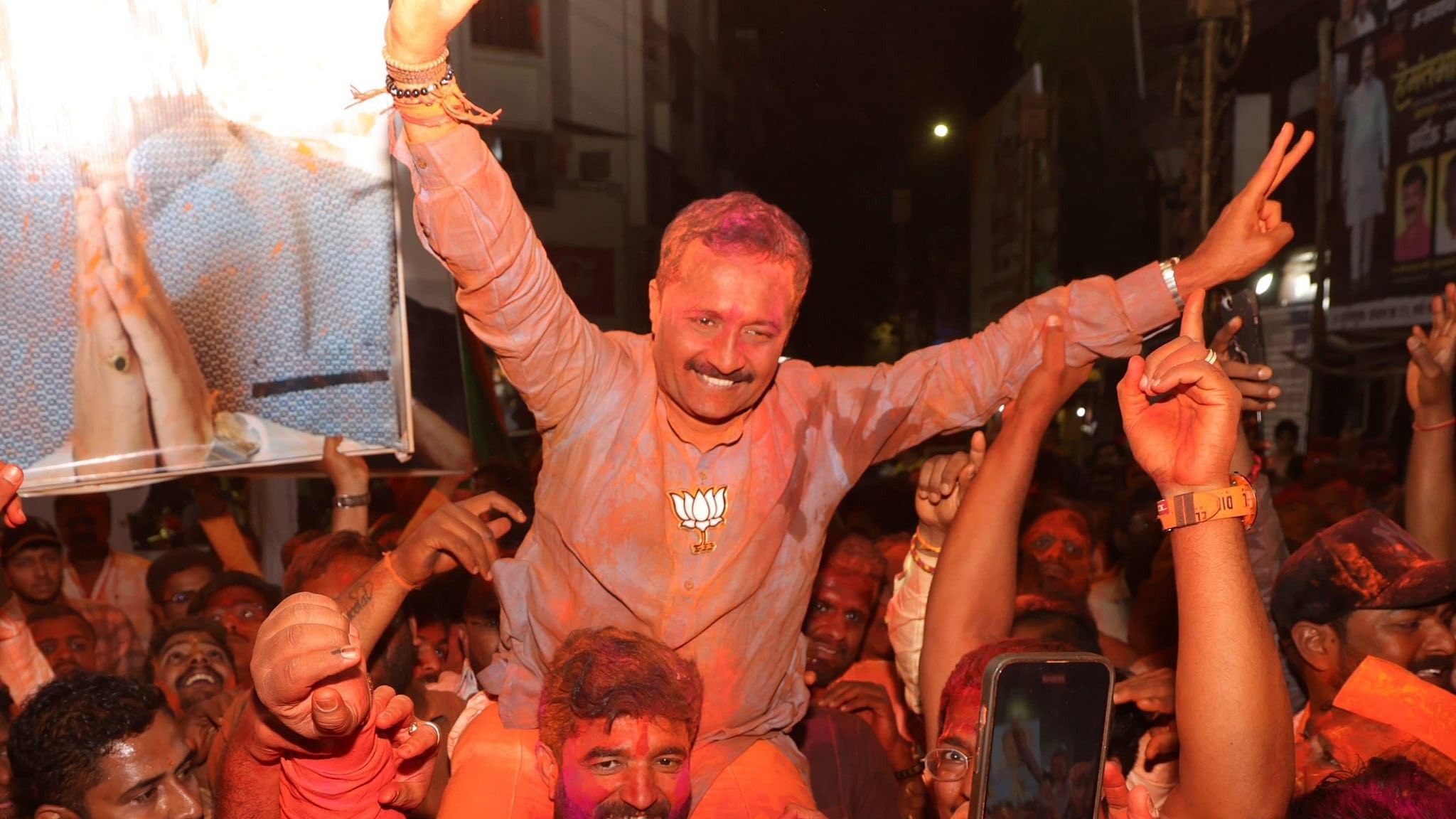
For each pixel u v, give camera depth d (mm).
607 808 1940
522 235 2061
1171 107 18984
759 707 2266
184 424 2916
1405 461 13258
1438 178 12344
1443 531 3477
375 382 3080
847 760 3072
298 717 1606
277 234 3000
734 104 20859
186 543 6703
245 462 2973
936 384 2383
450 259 2045
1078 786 1575
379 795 1792
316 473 3402
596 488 2189
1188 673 1811
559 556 2240
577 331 2188
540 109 16188
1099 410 15922
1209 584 1806
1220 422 1799
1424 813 1778
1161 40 9188
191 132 2924
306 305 3029
